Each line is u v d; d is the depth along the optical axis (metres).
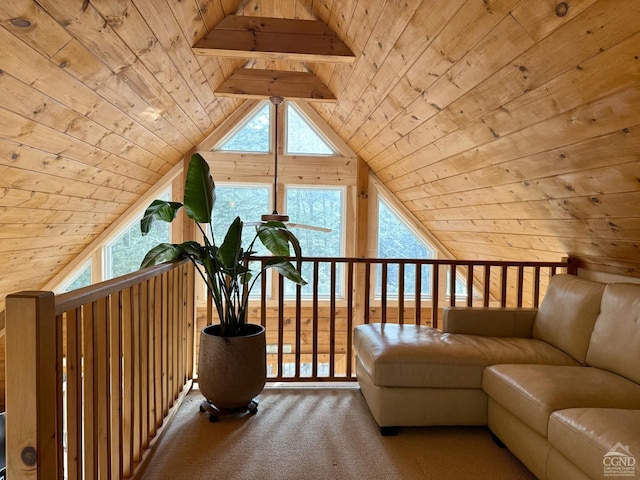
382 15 2.27
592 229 2.64
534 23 1.66
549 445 1.78
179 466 2.03
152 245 4.96
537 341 2.69
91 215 4.01
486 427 2.48
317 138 5.16
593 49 1.58
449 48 2.13
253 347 2.46
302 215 5.23
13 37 1.67
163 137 3.82
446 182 3.64
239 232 2.41
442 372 2.33
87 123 2.60
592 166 2.13
